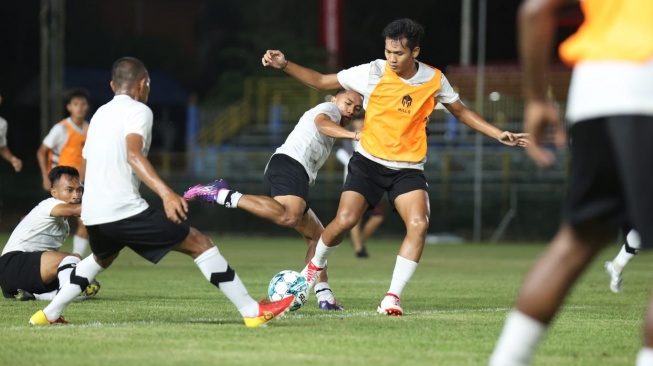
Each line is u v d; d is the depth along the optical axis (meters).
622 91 13.00
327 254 27.31
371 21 143.12
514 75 108.25
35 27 130.88
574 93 13.53
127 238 20.81
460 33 142.38
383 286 38.25
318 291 28.00
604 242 13.84
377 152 26.48
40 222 29.89
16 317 24.92
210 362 17.41
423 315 26.28
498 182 94.88
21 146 123.25
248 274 45.22
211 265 21.34
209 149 107.19
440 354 18.67
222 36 144.25
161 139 130.50
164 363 17.30
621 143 12.94
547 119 12.88
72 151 45.72
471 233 93.44
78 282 22.61
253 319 22.14
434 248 77.31
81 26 135.38
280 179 28.48
